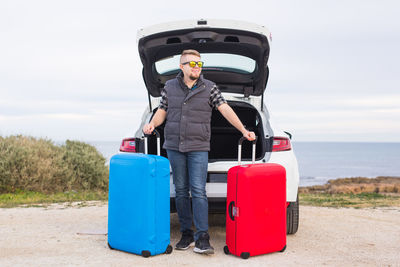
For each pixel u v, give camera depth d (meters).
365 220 5.00
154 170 3.03
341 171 127.75
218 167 3.38
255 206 3.03
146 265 2.80
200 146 3.17
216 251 3.26
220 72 4.01
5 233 3.91
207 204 3.19
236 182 3.04
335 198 8.55
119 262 2.88
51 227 4.26
